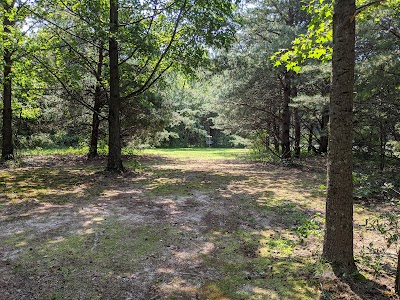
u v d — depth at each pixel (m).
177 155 19.03
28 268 3.26
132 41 8.90
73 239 4.09
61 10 9.70
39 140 17.72
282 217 5.22
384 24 7.53
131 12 9.69
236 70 12.41
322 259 3.24
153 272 3.21
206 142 38.47
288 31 10.49
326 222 3.24
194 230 4.52
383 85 7.29
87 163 12.61
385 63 6.98
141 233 4.36
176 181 8.67
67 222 4.81
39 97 14.12
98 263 3.40
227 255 3.66
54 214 5.24
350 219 3.12
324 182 8.70
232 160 15.56
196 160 15.55
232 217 5.20
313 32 4.50
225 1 9.34
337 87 3.02
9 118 12.48
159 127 15.77
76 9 9.32
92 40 9.93
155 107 16.45
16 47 9.55
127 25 9.78
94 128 14.41
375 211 5.58
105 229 4.50
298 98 10.27
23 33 10.37
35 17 9.52
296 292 2.82
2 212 5.34
